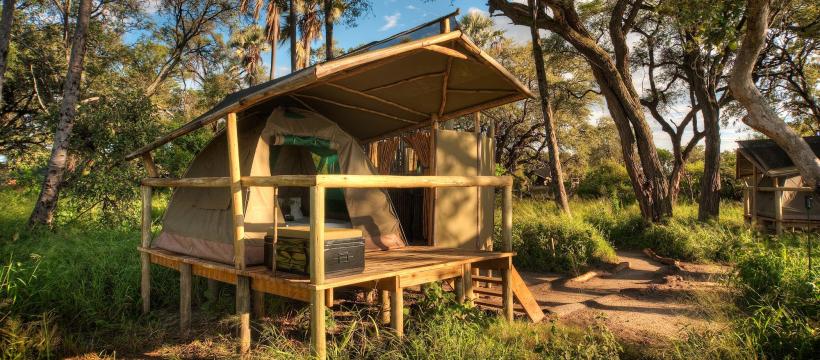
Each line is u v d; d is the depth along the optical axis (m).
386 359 4.11
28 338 4.69
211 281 6.14
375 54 4.26
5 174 15.62
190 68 23.00
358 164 6.08
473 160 7.54
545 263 9.27
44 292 5.55
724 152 28.89
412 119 7.36
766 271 6.36
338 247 4.10
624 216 13.79
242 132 5.82
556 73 24.38
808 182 5.43
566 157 30.55
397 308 4.49
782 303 5.40
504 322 5.27
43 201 9.57
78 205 10.34
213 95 23.39
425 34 5.16
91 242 7.90
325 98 6.30
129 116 11.09
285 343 4.48
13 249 7.16
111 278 6.39
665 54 17.84
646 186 13.24
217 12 19.84
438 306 5.03
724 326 4.84
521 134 27.89
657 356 4.36
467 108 7.01
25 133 16.48
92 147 10.84
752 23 5.32
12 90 15.99
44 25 16.41
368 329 5.13
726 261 9.64
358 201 5.96
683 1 7.48
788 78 17.83
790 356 4.05
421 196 7.59
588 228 10.36
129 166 10.52
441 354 4.04
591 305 6.56
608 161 27.58
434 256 5.42
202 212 5.64
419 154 7.37
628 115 13.31
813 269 5.99
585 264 9.12
